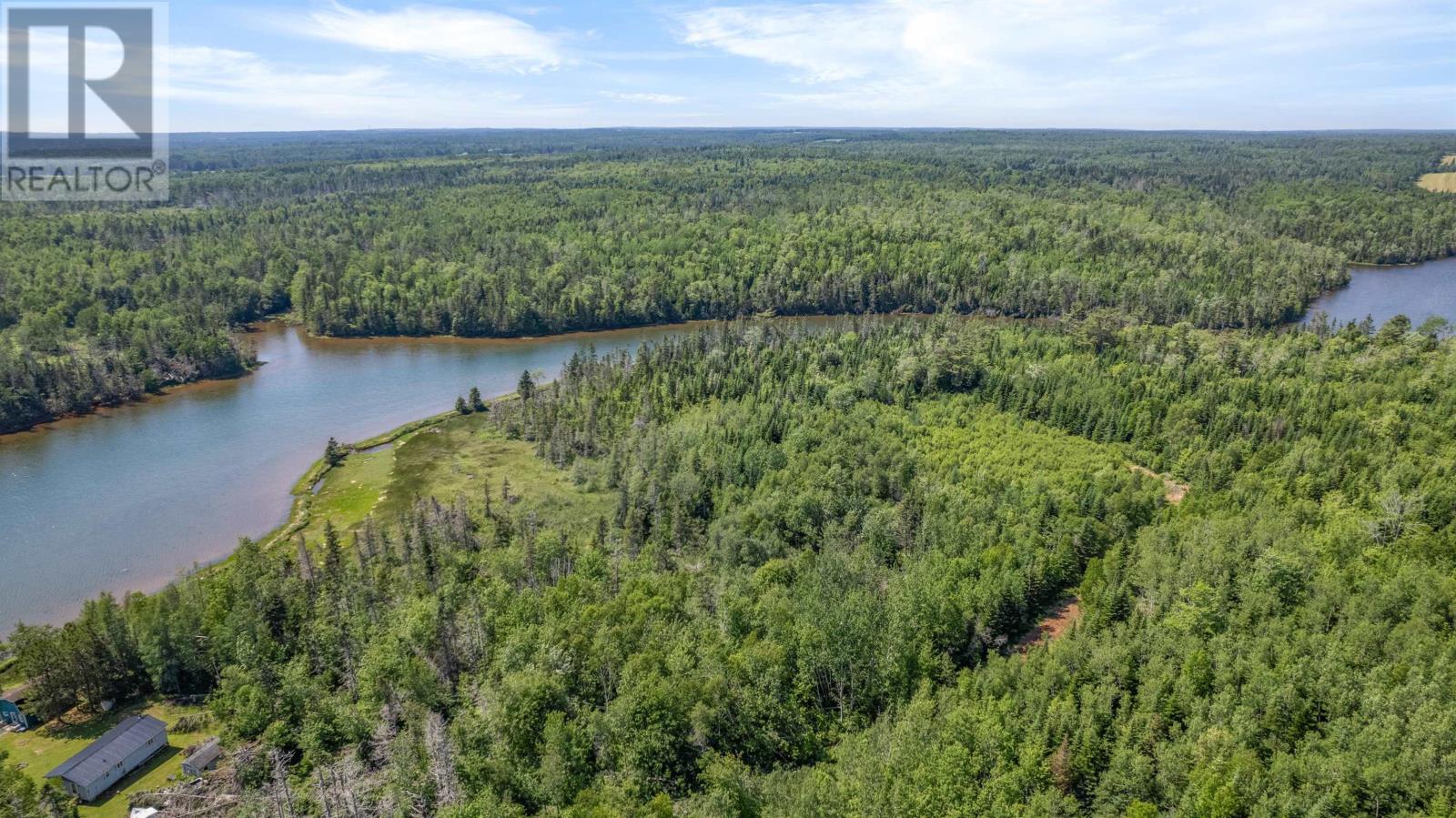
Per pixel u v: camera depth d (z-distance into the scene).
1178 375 162.50
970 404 156.88
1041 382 158.88
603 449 153.00
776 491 117.06
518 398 188.00
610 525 121.75
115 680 85.62
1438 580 85.38
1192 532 98.25
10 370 176.50
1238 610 85.62
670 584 92.56
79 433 172.00
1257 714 70.50
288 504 141.88
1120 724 70.56
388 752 73.94
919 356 169.12
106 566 121.62
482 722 72.00
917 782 60.41
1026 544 99.44
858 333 199.88
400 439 169.00
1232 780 61.22
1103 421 146.12
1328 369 164.12
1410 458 119.12
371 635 87.62
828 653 78.56
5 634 104.94
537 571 101.06
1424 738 63.62
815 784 63.19
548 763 66.06
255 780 72.00
